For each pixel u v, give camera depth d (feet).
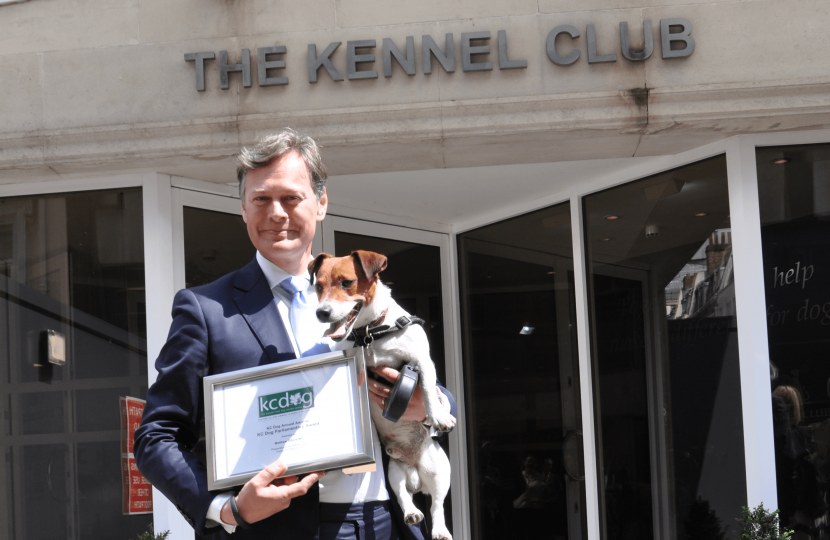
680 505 10.94
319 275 5.23
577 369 12.76
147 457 4.57
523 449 13.53
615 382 12.01
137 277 10.78
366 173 11.45
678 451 11.02
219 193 11.57
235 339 4.98
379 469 5.37
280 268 5.54
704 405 10.73
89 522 10.52
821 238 10.16
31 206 11.09
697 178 10.91
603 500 12.01
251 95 9.97
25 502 10.64
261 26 10.02
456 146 10.21
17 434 10.76
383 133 9.84
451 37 9.80
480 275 14.62
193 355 4.84
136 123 10.03
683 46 9.60
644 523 11.41
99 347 10.75
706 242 10.80
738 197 10.18
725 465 10.44
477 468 14.23
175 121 9.96
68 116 10.16
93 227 10.94
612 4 9.71
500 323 14.14
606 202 12.29
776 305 10.05
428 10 9.87
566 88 9.71
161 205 10.79
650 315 11.50
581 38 9.74
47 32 10.27
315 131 9.87
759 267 10.05
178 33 10.12
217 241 11.53
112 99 10.13
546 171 11.84
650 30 9.60
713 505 10.54
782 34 9.52
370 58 9.87
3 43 10.29
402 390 5.18
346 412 4.51
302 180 5.37
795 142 10.19
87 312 10.84
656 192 11.48
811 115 9.53
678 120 9.63
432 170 11.58
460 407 14.52
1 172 10.42
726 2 9.59
